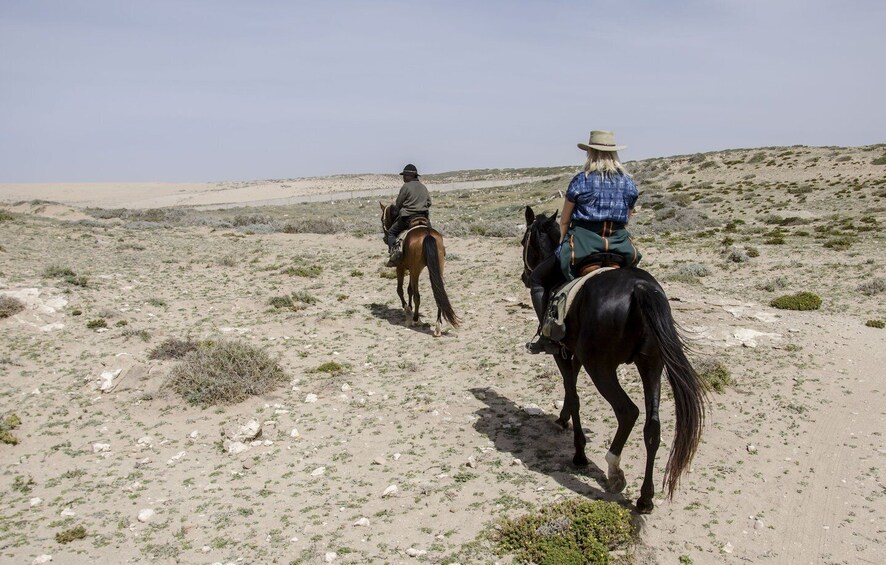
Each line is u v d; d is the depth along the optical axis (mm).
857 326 11328
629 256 6160
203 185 159250
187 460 7379
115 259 19797
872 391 8289
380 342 11930
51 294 13508
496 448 7285
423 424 8102
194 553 5488
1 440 7785
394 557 5285
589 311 5512
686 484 6215
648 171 76438
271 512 6141
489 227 32719
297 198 107188
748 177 63219
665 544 5332
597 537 5273
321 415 8547
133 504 6410
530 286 6781
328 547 5465
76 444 7836
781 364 9242
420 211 12836
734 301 13477
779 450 6812
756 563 5066
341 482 6703
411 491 6375
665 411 7902
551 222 6977
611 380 5512
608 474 5734
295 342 11789
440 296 11414
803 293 13383
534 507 5871
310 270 18625
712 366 8836
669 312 5023
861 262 18812
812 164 61344
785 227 33344
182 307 14070
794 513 5695
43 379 9727
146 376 9703
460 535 5555
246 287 16516
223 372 9312
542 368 9789
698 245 25125
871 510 5695
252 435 7762
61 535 5734
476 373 9906
